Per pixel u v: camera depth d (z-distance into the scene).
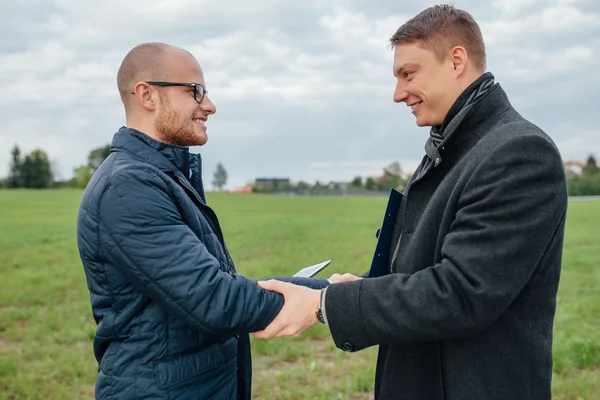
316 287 2.37
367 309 1.94
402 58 2.13
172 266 2.06
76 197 59.53
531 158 1.84
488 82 2.08
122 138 2.30
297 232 21.91
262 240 18.52
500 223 1.83
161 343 2.18
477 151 1.96
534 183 1.83
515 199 1.82
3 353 6.13
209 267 2.08
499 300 1.83
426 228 2.07
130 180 2.12
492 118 2.06
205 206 2.40
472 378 1.99
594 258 12.72
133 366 2.18
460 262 1.85
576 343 5.64
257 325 2.10
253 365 5.76
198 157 2.63
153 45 2.35
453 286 1.85
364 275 2.64
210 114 2.45
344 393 4.95
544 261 1.96
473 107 2.05
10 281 10.62
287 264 12.56
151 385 2.15
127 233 2.08
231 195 75.75
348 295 1.99
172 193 2.22
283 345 6.22
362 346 1.99
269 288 2.16
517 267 1.83
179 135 2.36
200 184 2.59
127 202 2.09
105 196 2.12
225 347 2.36
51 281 10.64
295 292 2.12
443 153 2.12
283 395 4.89
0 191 69.88
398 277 1.97
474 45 2.08
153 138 2.34
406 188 2.40
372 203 54.50
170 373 2.17
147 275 2.08
